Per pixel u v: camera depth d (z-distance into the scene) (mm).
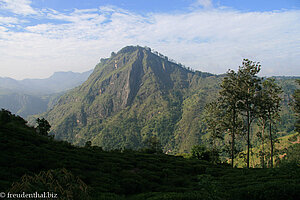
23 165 17656
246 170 27609
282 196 14359
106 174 21453
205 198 14203
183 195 15164
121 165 26625
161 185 21641
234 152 43969
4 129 26844
